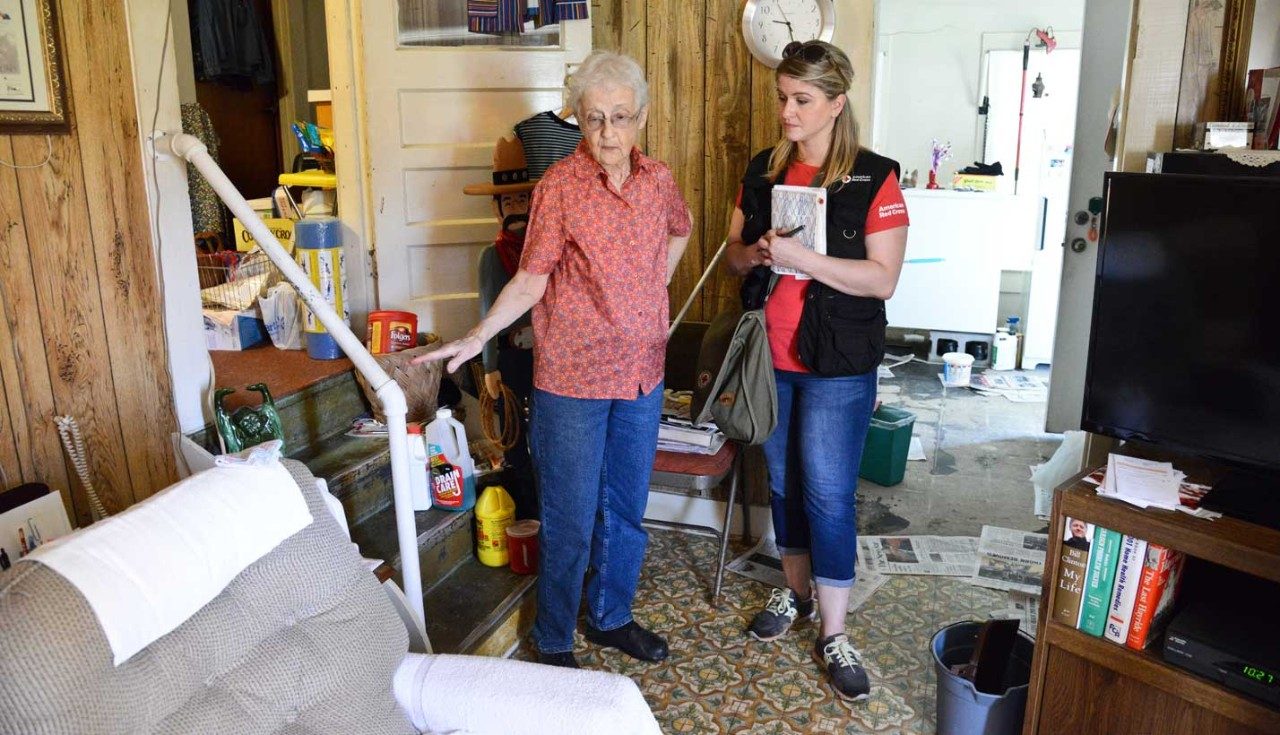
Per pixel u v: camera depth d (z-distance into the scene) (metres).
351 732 1.36
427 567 2.48
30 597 1.04
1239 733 1.63
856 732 2.14
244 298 2.99
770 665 2.39
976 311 5.38
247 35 4.98
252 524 1.32
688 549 3.03
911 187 5.79
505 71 3.03
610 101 1.91
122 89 1.90
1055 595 1.83
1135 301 1.76
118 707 1.07
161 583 1.15
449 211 3.09
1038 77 5.83
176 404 2.10
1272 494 1.68
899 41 6.05
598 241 2.02
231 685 1.25
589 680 1.47
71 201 1.81
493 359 2.58
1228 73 1.87
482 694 1.46
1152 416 1.79
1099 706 1.81
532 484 2.70
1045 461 3.88
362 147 3.00
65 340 1.82
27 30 1.69
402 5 2.91
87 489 1.84
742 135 3.05
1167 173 1.73
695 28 3.02
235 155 5.32
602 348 2.07
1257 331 1.64
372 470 2.54
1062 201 5.51
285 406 2.52
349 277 3.07
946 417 4.51
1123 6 3.63
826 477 2.21
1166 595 1.75
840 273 2.04
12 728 0.98
